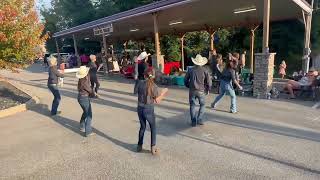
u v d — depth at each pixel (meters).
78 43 42.78
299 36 24.62
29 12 11.30
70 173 5.22
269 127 7.27
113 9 34.75
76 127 8.11
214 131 7.12
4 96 12.84
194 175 4.88
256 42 27.34
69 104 11.26
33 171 5.39
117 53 32.25
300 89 10.41
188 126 7.61
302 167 5.03
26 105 10.63
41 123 8.64
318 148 5.86
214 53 13.57
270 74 10.69
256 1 12.99
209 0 12.56
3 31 10.30
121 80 18.11
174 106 9.92
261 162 5.28
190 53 31.11
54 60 9.29
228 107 9.37
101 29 20.73
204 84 7.54
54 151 6.34
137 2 30.78
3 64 10.75
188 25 22.33
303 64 14.98
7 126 8.45
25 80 20.08
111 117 8.95
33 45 11.12
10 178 5.15
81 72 6.96
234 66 8.62
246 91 11.29
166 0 13.72
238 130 7.13
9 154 6.27
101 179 4.92
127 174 5.05
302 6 13.50
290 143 6.17
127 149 6.25
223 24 21.67
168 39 30.39
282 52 26.09
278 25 25.86
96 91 12.07
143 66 9.15
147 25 21.64
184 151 5.96
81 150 6.32
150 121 5.76
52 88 9.27
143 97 5.70
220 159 5.49
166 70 18.14
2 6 10.48
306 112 8.59
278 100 10.29
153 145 5.84
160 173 5.02
